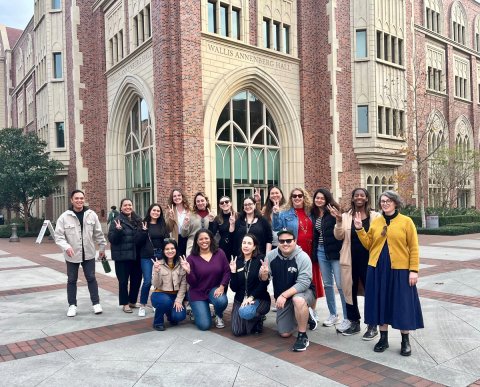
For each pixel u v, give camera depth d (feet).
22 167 74.23
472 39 103.50
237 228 21.18
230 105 57.82
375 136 66.18
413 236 15.17
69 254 21.24
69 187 80.59
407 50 76.28
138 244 21.91
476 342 16.38
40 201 102.89
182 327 19.42
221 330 18.79
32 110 107.55
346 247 17.67
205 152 51.44
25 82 113.80
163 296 18.86
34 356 15.81
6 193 77.05
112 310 22.79
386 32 70.18
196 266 18.89
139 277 23.03
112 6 66.59
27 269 37.99
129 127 67.00
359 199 17.48
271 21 61.41
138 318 21.12
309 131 64.80
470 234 65.10
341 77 65.57
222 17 55.83
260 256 18.31
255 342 17.01
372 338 17.08
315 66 66.03
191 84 49.80
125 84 61.46
